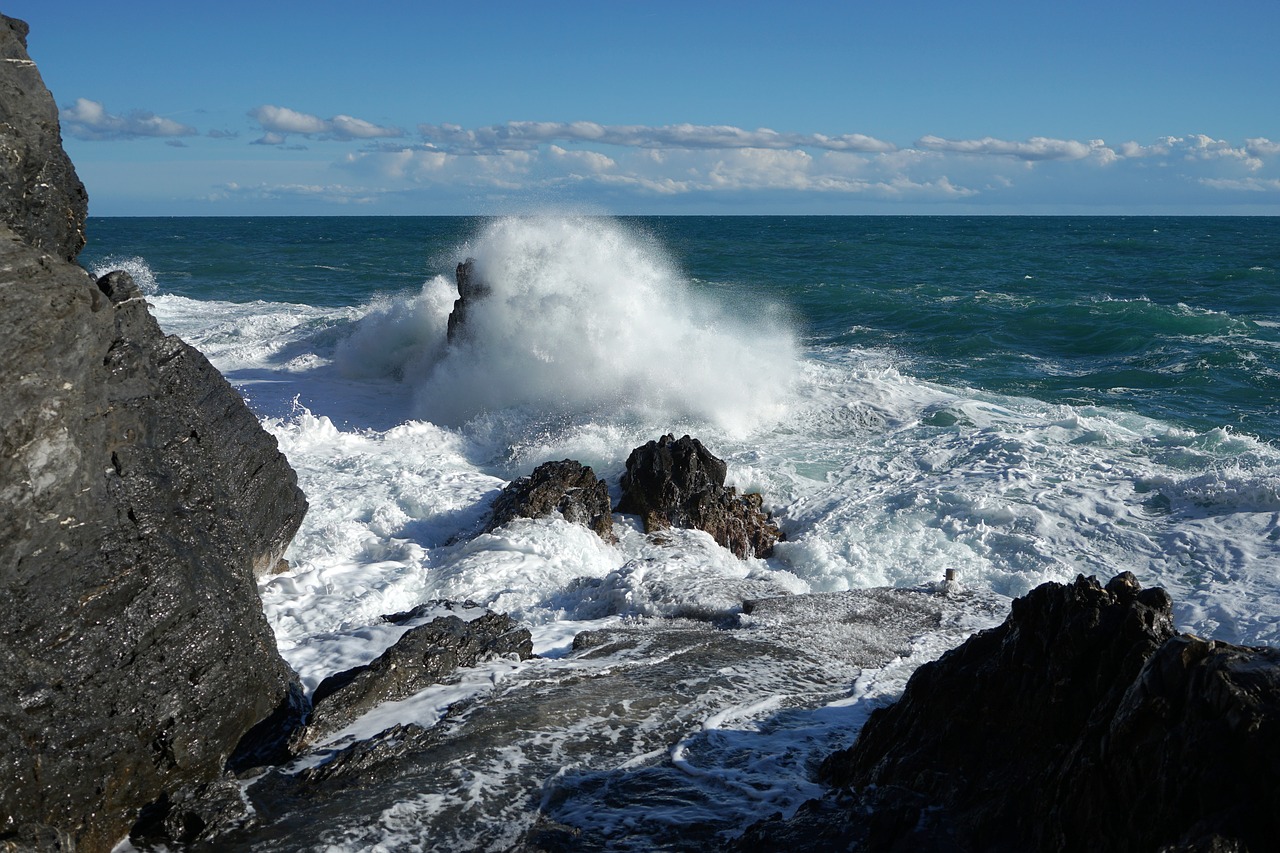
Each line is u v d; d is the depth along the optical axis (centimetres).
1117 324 2712
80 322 507
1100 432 1541
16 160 562
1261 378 2036
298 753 605
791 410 1730
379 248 7331
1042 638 465
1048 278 4466
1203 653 374
